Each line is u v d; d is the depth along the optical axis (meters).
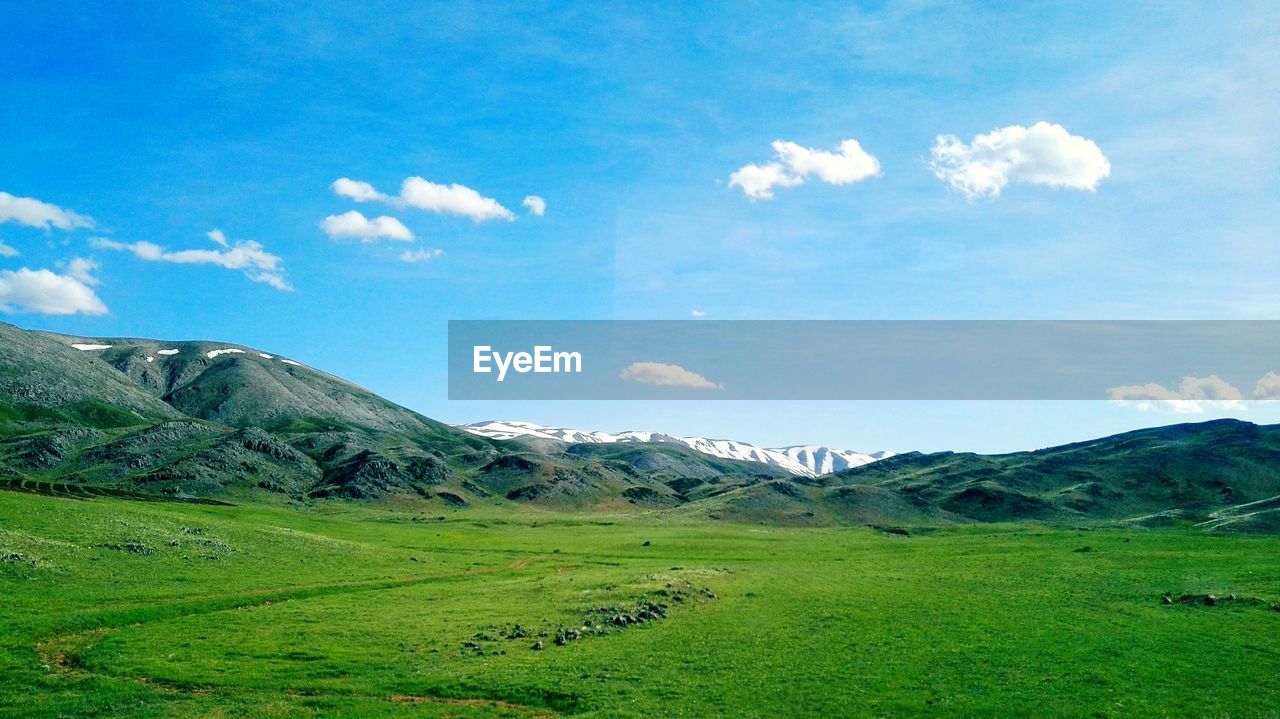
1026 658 50.50
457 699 43.25
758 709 40.81
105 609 60.47
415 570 92.94
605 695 42.94
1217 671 47.59
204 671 47.31
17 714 40.38
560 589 73.62
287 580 78.88
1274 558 98.50
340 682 45.62
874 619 62.38
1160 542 126.12
